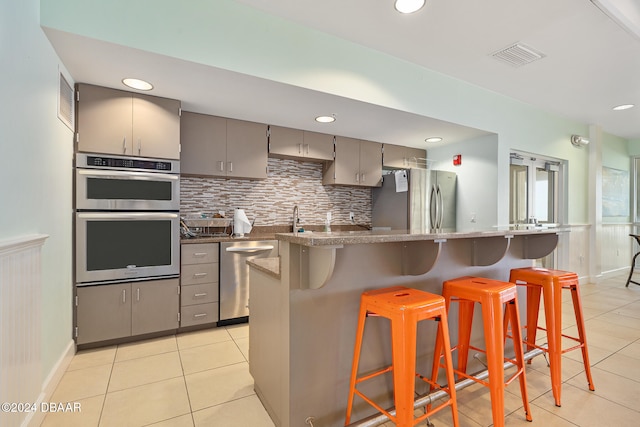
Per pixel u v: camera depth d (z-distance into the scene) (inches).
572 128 193.9
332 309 61.0
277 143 143.1
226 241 121.8
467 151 167.8
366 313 59.5
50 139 76.4
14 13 57.6
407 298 56.4
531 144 168.1
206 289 118.0
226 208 145.9
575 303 79.3
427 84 126.4
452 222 171.6
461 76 133.2
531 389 78.0
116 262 102.1
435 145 181.3
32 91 65.7
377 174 173.8
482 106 145.3
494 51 112.4
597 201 203.5
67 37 72.7
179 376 84.3
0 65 52.9
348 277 62.9
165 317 110.3
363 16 93.4
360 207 185.6
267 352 67.8
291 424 56.7
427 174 165.6
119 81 96.0
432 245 63.2
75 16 71.6
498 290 62.5
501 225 153.9
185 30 82.6
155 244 108.4
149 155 106.7
